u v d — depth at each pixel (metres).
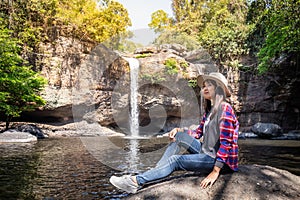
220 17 21.08
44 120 15.55
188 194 2.33
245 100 18.12
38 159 6.12
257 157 6.90
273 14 10.44
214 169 2.43
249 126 17.97
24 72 12.34
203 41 19.33
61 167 5.18
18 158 6.25
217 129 2.46
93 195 3.39
